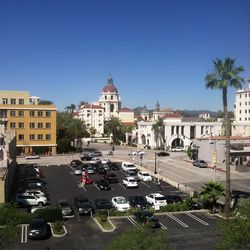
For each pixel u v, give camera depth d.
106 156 107.56
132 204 46.94
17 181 64.94
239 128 145.00
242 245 22.78
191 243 32.72
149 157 105.62
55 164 89.44
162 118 149.12
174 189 59.88
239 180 68.19
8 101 115.31
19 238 34.16
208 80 42.75
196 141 98.31
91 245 32.38
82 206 42.69
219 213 42.22
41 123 108.31
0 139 64.25
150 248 20.31
